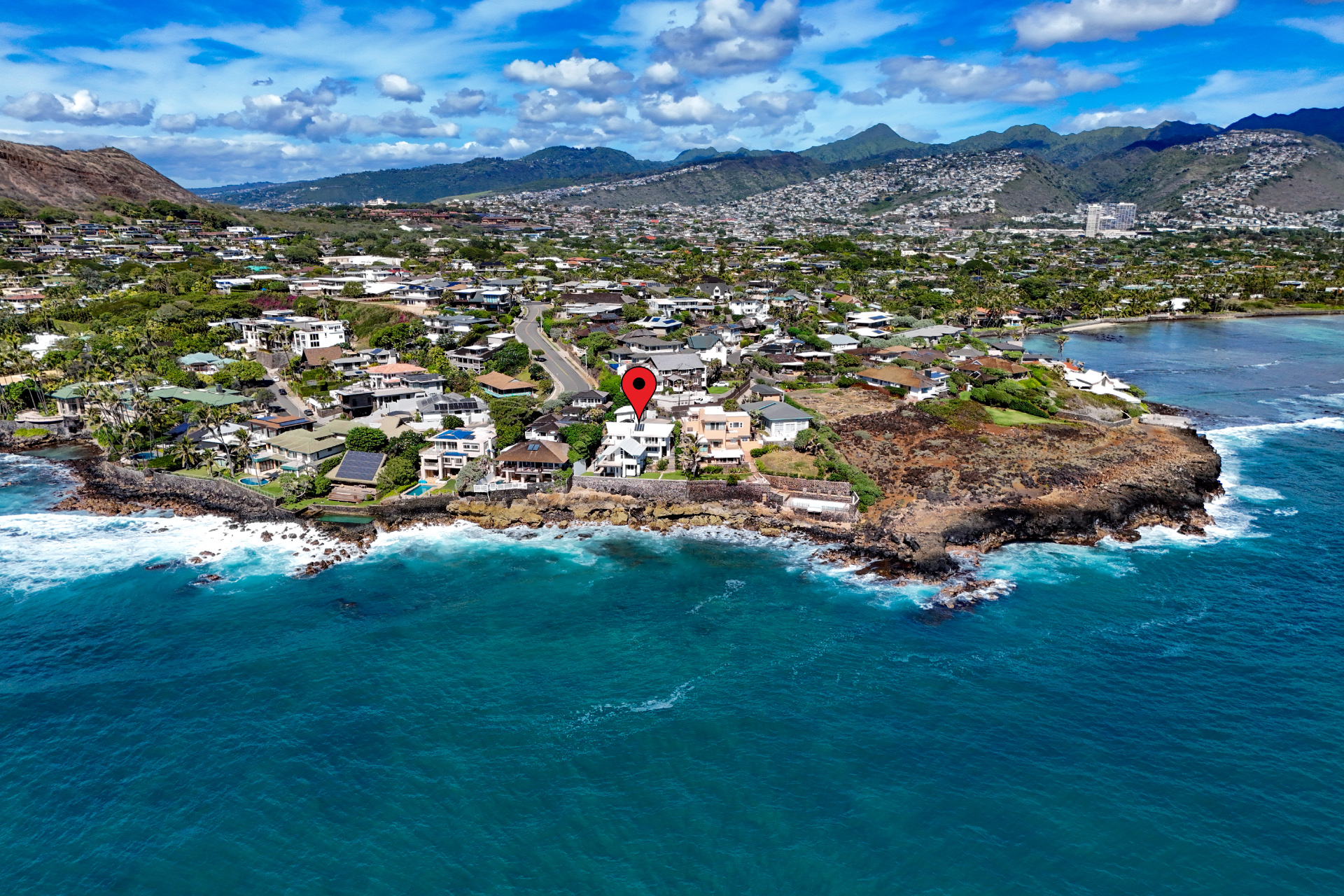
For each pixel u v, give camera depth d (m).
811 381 169.38
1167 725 66.12
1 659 76.62
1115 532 104.19
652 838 55.41
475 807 58.28
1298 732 65.12
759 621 83.69
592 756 63.34
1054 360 195.25
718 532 106.50
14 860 53.59
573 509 111.88
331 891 51.41
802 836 55.44
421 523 109.75
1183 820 56.44
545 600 88.88
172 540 104.56
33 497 118.12
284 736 65.81
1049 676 73.00
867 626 82.25
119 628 82.69
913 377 162.62
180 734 66.06
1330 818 56.34
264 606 87.56
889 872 52.47
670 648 78.62
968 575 93.06
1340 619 82.00
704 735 65.69
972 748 63.81
